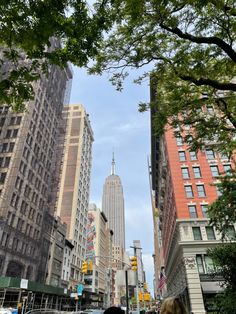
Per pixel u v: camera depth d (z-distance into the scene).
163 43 9.55
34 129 55.16
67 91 81.62
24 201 49.25
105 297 117.19
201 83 9.18
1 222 41.06
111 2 6.51
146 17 8.16
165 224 61.72
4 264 40.56
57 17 5.37
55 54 6.00
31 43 5.45
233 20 8.70
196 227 33.81
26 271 47.03
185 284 32.09
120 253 175.62
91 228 113.31
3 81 5.70
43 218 56.31
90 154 115.94
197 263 31.27
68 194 87.12
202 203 35.69
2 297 36.12
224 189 17.75
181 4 7.50
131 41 9.29
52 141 65.88
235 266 14.87
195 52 9.65
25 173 50.25
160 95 11.72
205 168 38.28
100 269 114.19
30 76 5.89
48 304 47.56
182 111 11.66
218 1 7.18
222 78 11.55
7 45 5.62
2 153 48.94
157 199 76.44
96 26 6.01
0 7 4.97
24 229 48.00
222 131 11.89
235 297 13.76
